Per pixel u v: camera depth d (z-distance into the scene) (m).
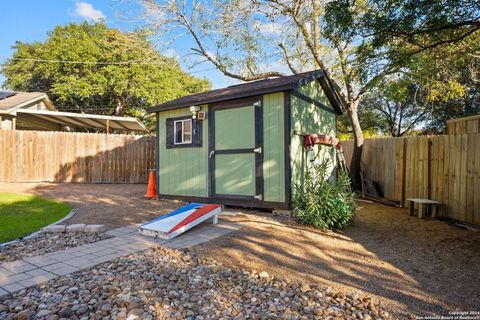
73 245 3.77
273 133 5.58
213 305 2.42
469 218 5.43
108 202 6.78
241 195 5.96
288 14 10.11
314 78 6.50
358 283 2.99
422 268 3.45
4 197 7.07
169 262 3.24
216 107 6.30
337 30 5.56
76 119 14.05
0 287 2.54
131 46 12.49
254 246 3.81
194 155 6.66
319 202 4.95
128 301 2.34
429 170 6.58
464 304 2.61
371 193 8.74
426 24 4.82
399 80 9.27
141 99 24.56
